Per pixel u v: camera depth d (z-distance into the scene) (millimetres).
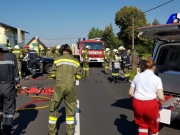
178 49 5871
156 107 3674
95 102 7293
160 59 5602
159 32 4758
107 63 15773
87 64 13672
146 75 3805
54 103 4184
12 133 4695
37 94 8320
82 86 10430
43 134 4660
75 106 4324
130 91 3922
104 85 10734
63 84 4129
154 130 3850
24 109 6348
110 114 6023
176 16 5070
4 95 4066
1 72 4004
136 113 3807
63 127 5023
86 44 20688
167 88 5156
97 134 4684
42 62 14734
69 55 4395
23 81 11852
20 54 12281
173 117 4266
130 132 4805
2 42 4270
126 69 11781
